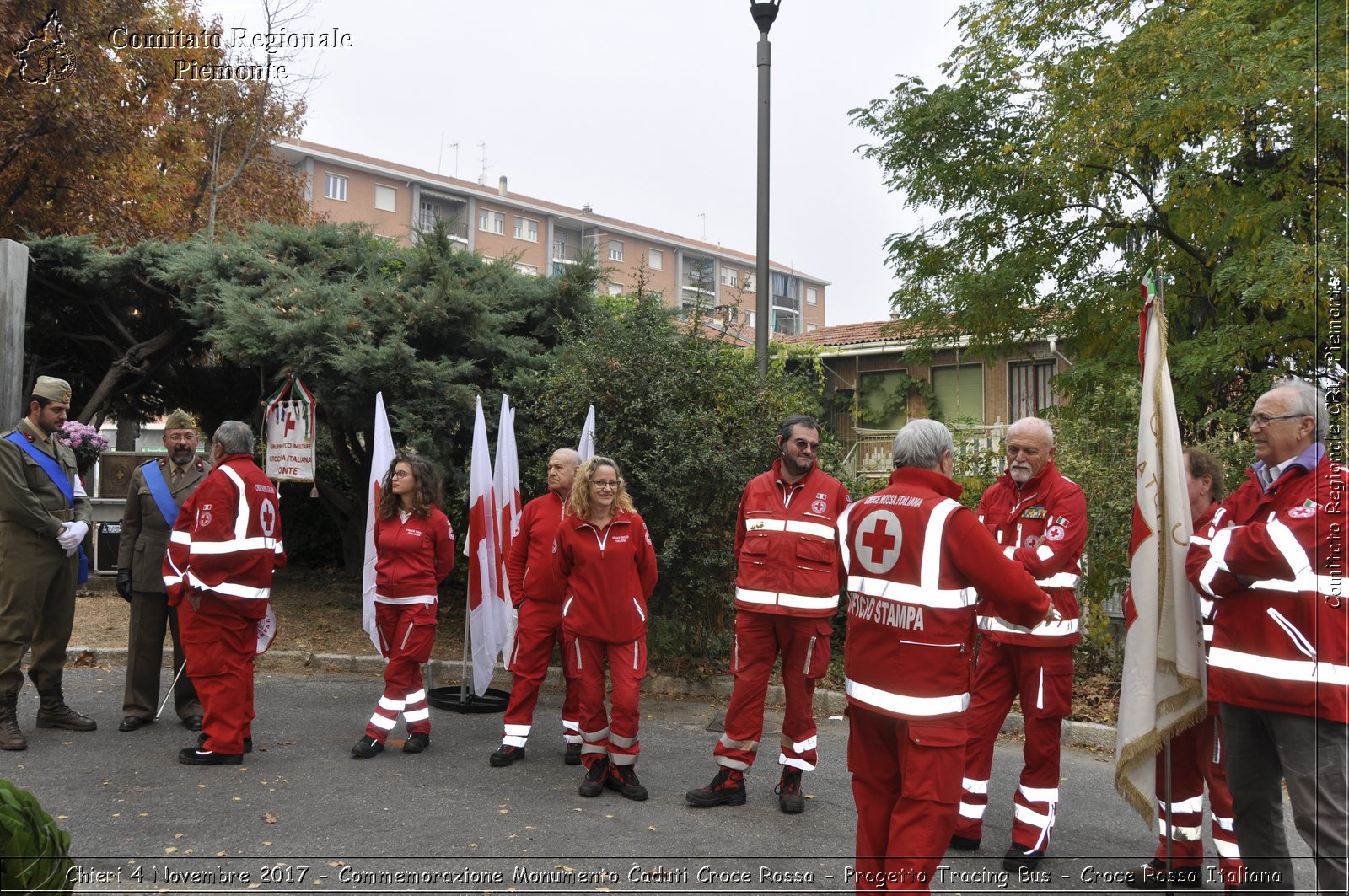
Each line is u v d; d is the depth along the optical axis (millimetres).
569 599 5820
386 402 10227
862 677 3721
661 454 8648
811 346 21125
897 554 3641
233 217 20625
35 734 6613
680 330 9797
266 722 7254
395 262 11562
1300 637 3672
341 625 10484
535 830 5051
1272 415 3854
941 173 14156
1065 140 12125
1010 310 14406
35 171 17047
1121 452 8422
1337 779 3605
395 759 6383
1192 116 10852
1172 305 12758
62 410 6652
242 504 6086
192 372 13641
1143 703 4285
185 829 4898
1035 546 5062
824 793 5918
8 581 6309
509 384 10133
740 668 5609
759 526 5613
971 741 5090
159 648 6977
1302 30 10367
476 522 7805
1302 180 11430
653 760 6613
